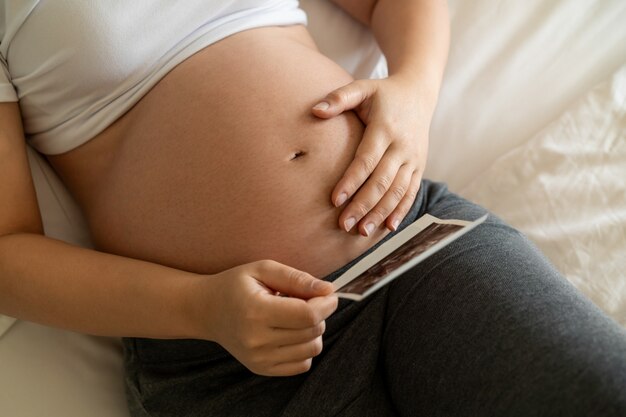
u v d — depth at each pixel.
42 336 0.88
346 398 0.69
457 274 0.68
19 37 0.78
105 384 0.88
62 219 0.96
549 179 0.99
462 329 0.64
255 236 0.73
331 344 0.72
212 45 0.84
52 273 0.72
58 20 0.76
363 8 1.05
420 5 0.97
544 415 0.54
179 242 0.75
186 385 0.76
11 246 0.74
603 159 0.98
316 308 0.59
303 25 0.99
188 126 0.77
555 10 1.09
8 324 0.87
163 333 0.69
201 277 0.68
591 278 0.90
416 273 0.71
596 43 1.09
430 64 0.90
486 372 0.60
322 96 0.80
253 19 0.87
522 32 1.09
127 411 0.85
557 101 1.08
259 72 0.80
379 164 0.75
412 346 0.68
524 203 1.00
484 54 1.09
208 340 0.73
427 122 0.84
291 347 0.62
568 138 1.02
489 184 1.04
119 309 0.70
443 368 0.64
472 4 1.10
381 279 0.58
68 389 0.85
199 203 0.74
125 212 0.79
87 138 0.84
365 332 0.71
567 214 0.96
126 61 0.80
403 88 0.83
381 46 1.00
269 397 0.72
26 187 0.79
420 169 0.82
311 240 0.74
